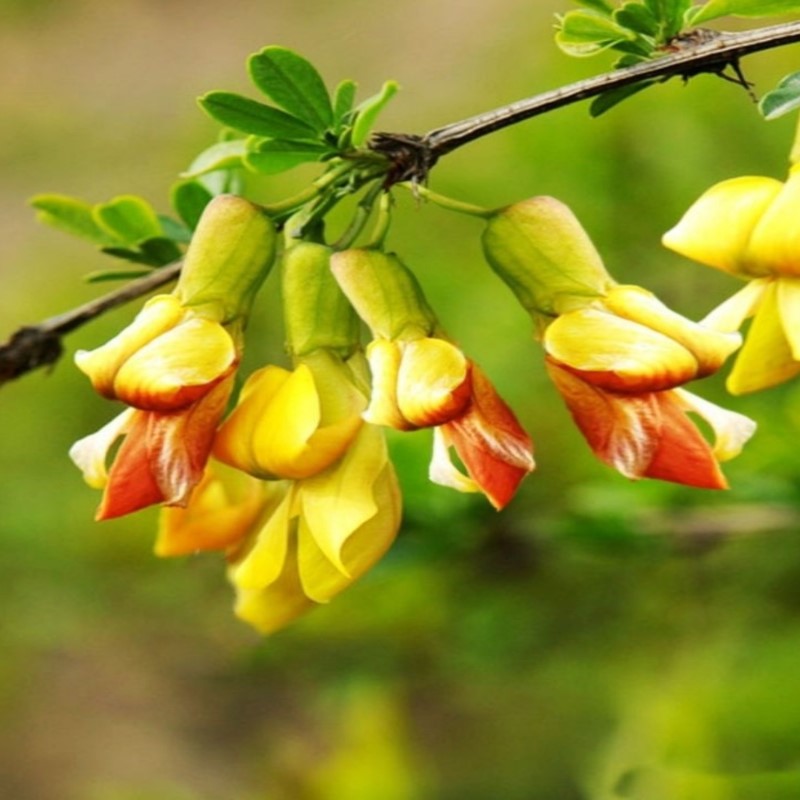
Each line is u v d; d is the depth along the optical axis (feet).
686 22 0.94
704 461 0.91
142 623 1.70
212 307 0.93
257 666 1.35
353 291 0.93
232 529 0.97
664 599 1.26
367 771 1.43
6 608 1.69
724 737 1.21
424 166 0.94
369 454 0.93
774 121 1.31
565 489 1.27
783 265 0.92
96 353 0.92
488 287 1.32
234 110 0.94
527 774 1.50
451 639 1.25
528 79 1.66
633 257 1.31
